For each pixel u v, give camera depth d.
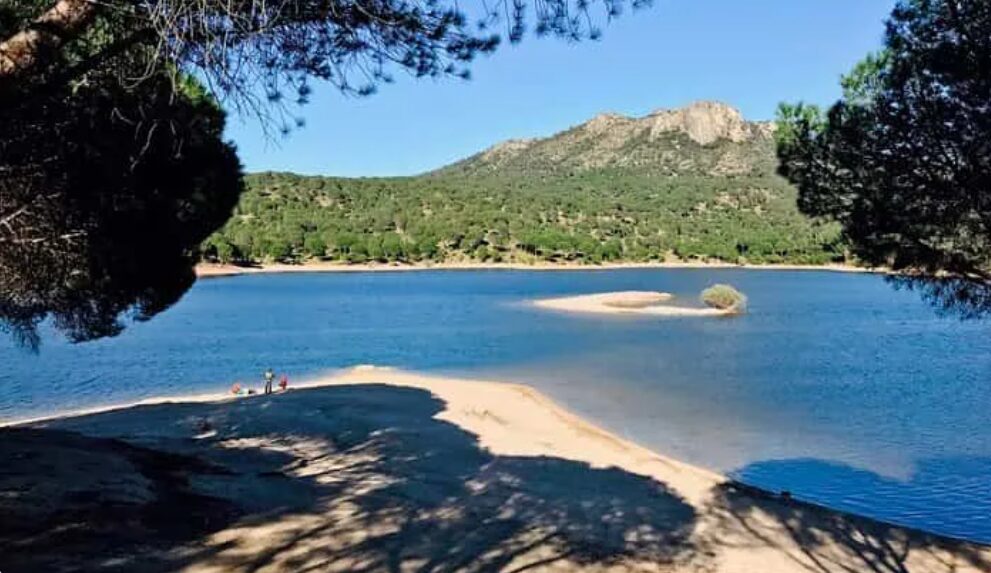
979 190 7.40
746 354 35.09
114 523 7.98
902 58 7.82
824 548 10.62
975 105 7.20
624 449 16.73
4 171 8.45
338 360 34.81
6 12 6.16
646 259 142.25
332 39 4.99
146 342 40.59
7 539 7.03
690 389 26.23
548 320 51.84
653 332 44.47
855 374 29.41
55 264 10.06
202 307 63.47
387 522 9.77
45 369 31.64
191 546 7.77
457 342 40.66
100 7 4.05
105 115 7.93
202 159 11.27
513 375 29.77
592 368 31.19
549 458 15.32
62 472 9.60
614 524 10.85
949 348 37.50
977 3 7.13
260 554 7.89
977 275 8.02
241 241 124.50
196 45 4.25
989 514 13.64
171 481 10.39
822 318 52.84
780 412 22.38
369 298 74.06
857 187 8.31
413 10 4.98
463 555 8.80
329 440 16.09
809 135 8.47
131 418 18.52
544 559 8.96
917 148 7.66
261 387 27.88
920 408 23.00
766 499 13.13
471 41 5.18
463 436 17.20
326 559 8.05
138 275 11.61
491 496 11.91
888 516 13.53
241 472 11.98
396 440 16.38
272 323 51.12
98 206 9.72
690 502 12.52
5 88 3.90
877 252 8.37
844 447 18.34
